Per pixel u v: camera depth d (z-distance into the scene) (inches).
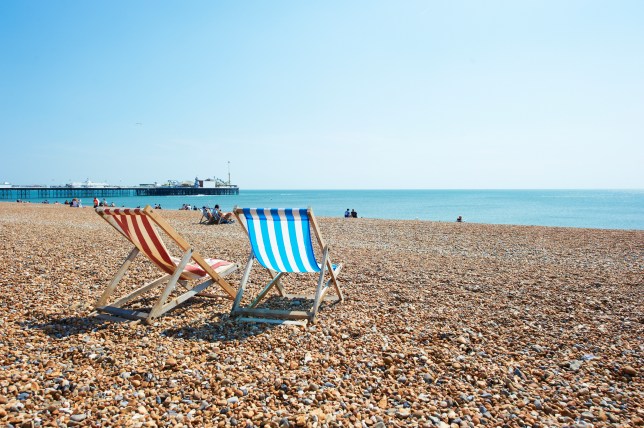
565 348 139.6
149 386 107.8
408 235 533.3
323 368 121.0
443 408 101.2
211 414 95.4
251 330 152.6
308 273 259.9
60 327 148.6
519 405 102.8
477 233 563.2
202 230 567.2
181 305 184.2
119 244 362.9
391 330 154.1
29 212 858.1
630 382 116.3
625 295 213.3
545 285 234.1
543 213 1865.2
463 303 193.0
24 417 90.1
